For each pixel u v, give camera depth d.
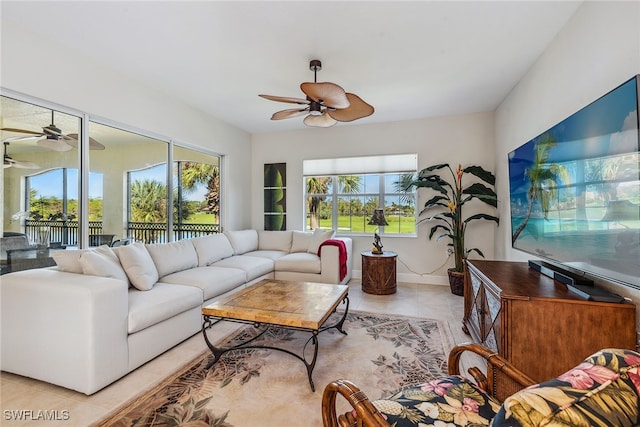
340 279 3.96
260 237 4.86
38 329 1.86
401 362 2.16
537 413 0.53
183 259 3.23
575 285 1.72
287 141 5.22
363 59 2.66
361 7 1.97
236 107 3.98
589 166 1.57
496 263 2.55
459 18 2.08
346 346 2.41
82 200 2.70
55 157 2.51
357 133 4.82
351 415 1.05
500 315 1.71
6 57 2.12
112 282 1.92
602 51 1.73
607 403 0.55
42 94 2.32
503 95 3.53
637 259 1.25
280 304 2.19
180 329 2.45
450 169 4.29
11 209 2.27
